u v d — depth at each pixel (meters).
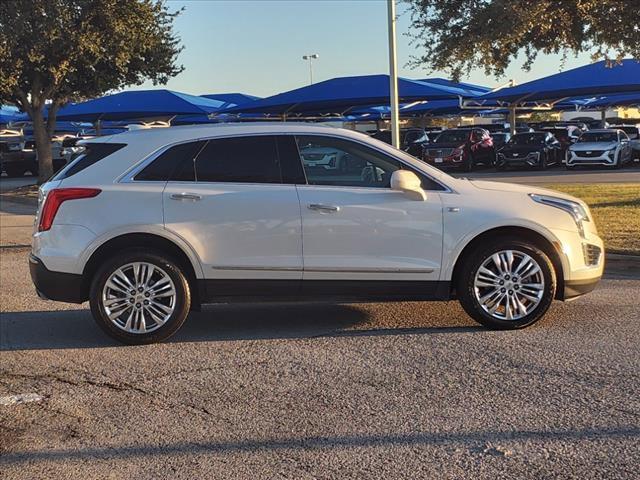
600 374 4.95
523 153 28.45
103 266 5.83
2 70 19.53
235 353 5.70
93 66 21.45
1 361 5.63
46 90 22.52
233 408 4.52
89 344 6.07
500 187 6.19
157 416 4.42
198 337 6.21
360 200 5.91
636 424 4.09
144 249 5.89
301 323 6.63
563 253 6.05
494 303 6.06
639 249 9.48
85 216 5.83
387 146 6.11
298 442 3.98
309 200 5.89
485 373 5.03
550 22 11.58
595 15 11.60
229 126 6.13
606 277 8.56
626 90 27.52
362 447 3.90
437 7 12.24
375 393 4.71
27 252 11.75
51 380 5.15
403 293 6.03
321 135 6.07
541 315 6.06
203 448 3.94
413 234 5.93
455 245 5.96
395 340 5.95
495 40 11.53
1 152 35.16
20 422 4.38
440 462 3.69
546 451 3.77
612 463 3.62
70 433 4.19
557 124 49.56
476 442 3.91
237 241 5.88
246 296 6.01
